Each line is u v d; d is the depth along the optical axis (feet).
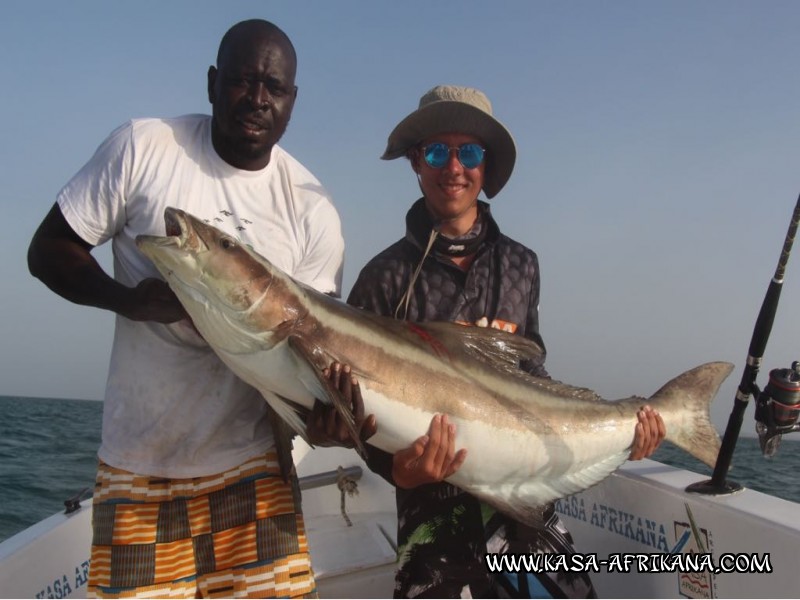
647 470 6.19
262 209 4.92
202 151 4.80
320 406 4.53
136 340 4.71
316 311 4.62
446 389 4.90
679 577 5.60
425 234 5.69
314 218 5.09
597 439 5.44
